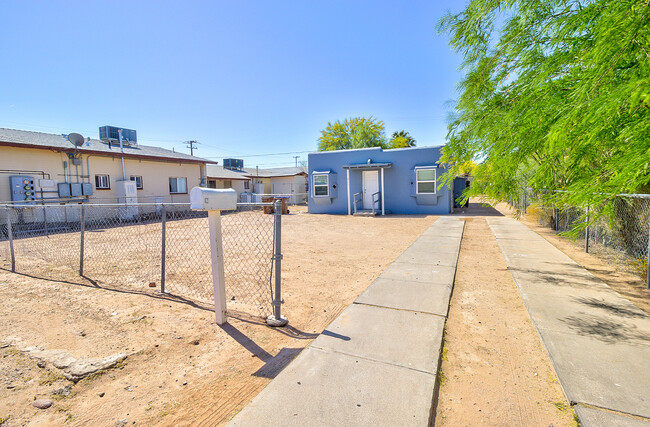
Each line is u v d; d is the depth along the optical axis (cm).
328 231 1062
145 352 286
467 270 530
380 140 3612
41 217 1255
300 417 190
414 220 1318
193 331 328
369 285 447
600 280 443
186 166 2025
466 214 1512
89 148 1512
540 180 375
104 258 692
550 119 291
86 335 320
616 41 195
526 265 534
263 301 414
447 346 282
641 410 187
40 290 464
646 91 168
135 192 1619
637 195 398
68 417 205
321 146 3956
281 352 283
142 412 209
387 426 182
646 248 505
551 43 284
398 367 241
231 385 236
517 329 311
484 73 374
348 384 221
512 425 188
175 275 544
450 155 448
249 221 1431
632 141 218
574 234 310
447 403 209
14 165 1222
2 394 228
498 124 347
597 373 225
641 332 284
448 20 388
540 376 235
